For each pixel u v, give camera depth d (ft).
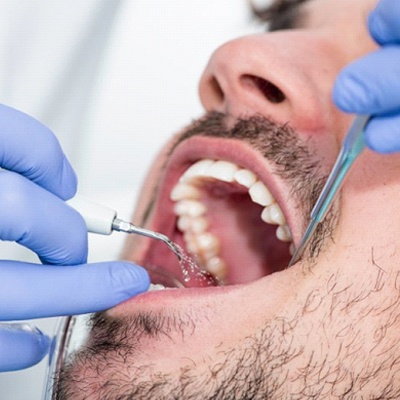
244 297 3.55
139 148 6.87
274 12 6.07
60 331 3.86
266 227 4.75
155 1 6.82
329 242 3.45
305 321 3.39
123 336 3.60
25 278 3.37
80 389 3.56
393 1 2.78
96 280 3.46
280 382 3.35
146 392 3.43
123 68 6.84
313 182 3.63
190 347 3.48
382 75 2.69
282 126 3.76
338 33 4.19
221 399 3.36
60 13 6.40
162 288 4.07
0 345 3.60
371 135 2.81
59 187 3.53
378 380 3.32
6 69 6.34
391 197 3.45
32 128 3.43
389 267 3.35
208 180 4.35
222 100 4.15
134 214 4.78
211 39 6.92
